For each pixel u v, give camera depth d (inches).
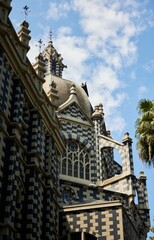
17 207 1010.1
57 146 1338.6
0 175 904.3
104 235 1285.7
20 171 1040.2
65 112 1916.8
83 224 1322.6
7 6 1027.3
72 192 1654.8
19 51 1107.3
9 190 902.4
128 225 1365.7
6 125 971.3
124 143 1888.5
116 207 1316.4
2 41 991.6
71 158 1829.5
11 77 1045.8
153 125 1038.4
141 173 1994.3
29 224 1016.2
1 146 927.0
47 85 2037.4
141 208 1892.2
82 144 1877.5
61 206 1365.7
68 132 1870.1
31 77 1131.3
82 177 1807.3
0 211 878.4
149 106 1075.3
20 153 1016.9
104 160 1987.0
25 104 1139.9
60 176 1744.6
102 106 2066.9
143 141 1037.2
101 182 1823.3
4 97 976.9
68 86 2091.5
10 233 872.3
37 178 1098.1
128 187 1763.0
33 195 1052.5
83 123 1930.4
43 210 1151.0
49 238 1119.6
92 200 1651.1
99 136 1935.3
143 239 1795.0
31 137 1128.2
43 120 1224.8
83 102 2071.9
